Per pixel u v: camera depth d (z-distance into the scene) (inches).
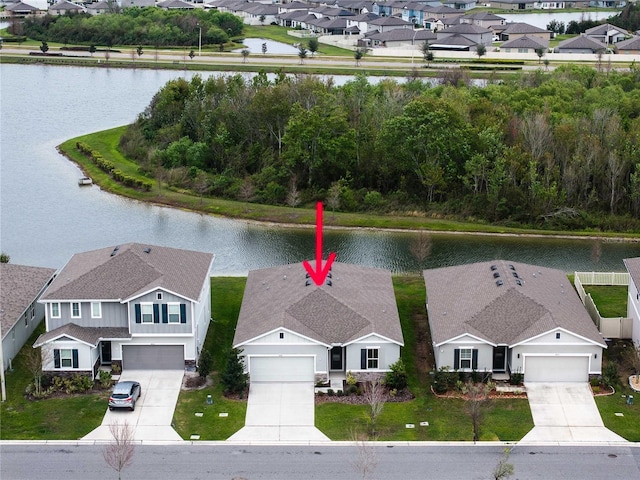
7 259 2819.9
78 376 2065.7
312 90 4084.6
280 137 4023.1
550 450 1845.5
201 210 3636.8
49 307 2114.9
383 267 2989.7
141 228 3415.4
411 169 3732.8
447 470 1772.9
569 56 6422.2
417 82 4790.8
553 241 3329.2
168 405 1996.8
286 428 1916.8
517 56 6496.1
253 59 6727.4
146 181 3929.6
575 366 2096.5
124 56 6968.5
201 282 2225.6
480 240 3319.4
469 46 6914.4
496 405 2005.4
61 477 1738.4
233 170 3961.6
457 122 3654.0
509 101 4343.0
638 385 2079.2
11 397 2020.2
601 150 3590.1
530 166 3526.1
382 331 2084.2
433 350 2239.2
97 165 4222.4
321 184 3831.2
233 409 1987.0
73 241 3265.3
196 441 1867.6
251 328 2113.7
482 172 3555.6
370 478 1740.9
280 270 2475.4
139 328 2102.6
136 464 1785.2
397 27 7746.1
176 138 4313.5
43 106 5442.9
